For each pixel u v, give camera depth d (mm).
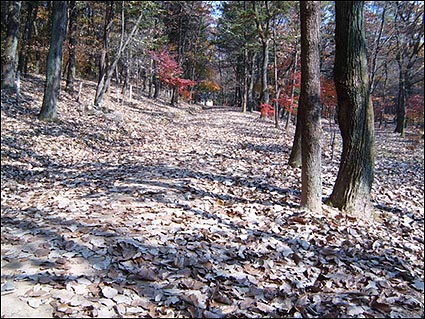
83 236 3688
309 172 5145
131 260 3195
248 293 2836
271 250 3729
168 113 24156
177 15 29859
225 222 4441
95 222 4109
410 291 3258
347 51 5211
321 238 4199
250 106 35062
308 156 5137
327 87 13031
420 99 30875
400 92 26391
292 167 8750
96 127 12914
